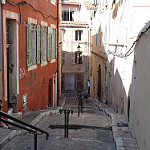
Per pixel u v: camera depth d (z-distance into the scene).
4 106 8.73
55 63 18.64
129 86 10.28
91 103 24.14
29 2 11.46
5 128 7.69
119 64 14.02
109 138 8.53
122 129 9.59
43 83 14.75
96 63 25.70
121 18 13.72
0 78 8.43
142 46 7.07
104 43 20.45
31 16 11.86
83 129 9.56
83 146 7.13
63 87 36.19
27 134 7.95
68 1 37.38
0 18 8.24
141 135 6.63
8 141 6.87
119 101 13.84
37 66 13.27
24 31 10.79
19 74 10.17
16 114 9.81
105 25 20.03
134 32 11.49
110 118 11.82
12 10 9.26
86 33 34.84
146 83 6.16
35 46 12.70
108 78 18.78
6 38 9.30
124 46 12.26
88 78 34.09
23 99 10.73
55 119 11.06
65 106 19.53
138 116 7.40
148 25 5.92
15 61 9.76
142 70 6.93
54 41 17.94
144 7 11.48
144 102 6.35
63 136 8.38
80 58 35.94
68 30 34.53
